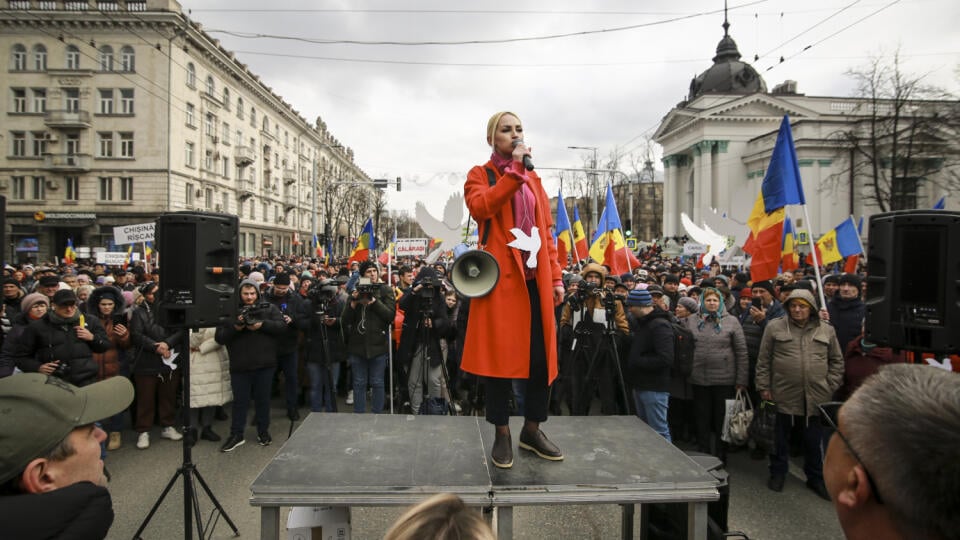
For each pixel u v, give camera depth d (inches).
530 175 117.5
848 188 1389.0
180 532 170.2
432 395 270.2
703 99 1749.5
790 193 270.8
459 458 118.6
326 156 2618.1
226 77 1603.1
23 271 471.8
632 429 144.8
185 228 153.3
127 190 1334.9
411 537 49.4
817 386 199.9
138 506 187.5
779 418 207.9
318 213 2363.4
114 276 448.5
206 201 1510.8
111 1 1278.3
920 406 39.4
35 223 1343.5
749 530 175.2
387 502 102.2
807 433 205.3
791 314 205.3
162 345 242.4
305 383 323.9
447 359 312.5
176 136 1354.6
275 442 255.3
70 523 57.4
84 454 63.2
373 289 267.0
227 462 229.9
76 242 1390.3
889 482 39.3
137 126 1322.6
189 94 1406.3
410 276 378.9
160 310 151.7
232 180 1658.5
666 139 1974.7
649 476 111.3
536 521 186.5
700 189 1729.8
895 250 131.6
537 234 108.4
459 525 49.9
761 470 230.2
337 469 110.4
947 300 124.0
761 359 213.3
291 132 2176.4
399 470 110.7
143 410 247.0
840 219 1427.2
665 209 2005.4
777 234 276.2
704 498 109.1
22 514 54.9
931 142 899.4
